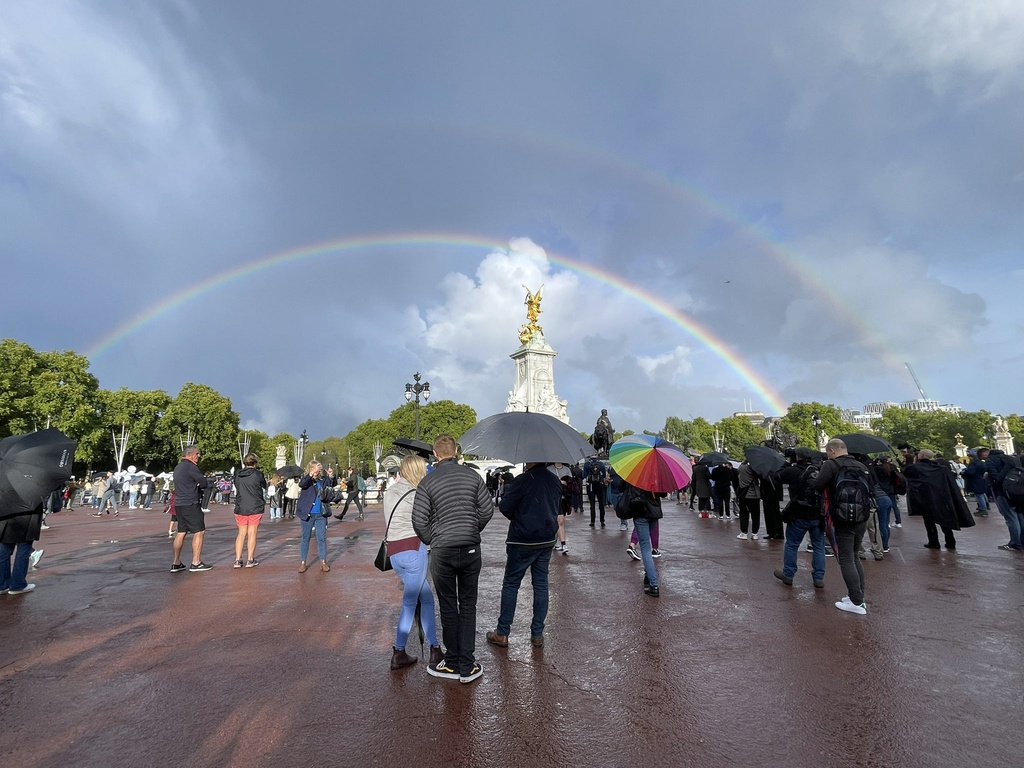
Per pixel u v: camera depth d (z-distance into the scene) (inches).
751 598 343.6
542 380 2591.0
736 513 909.8
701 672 225.8
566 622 296.2
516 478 263.6
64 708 192.9
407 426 3964.1
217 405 3107.8
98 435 2554.1
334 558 509.4
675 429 5123.0
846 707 194.2
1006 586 370.9
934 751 165.8
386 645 260.4
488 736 174.7
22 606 330.0
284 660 239.3
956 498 506.6
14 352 2300.7
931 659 238.8
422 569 237.9
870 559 469.4
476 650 253.4
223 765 157.5
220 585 388.5
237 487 464.4
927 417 4224.9
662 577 407.8
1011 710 191.6
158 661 237.8
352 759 160.9
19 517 360.5
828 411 4392.2
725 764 158.9
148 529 797.2
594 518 743.1
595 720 185.3
